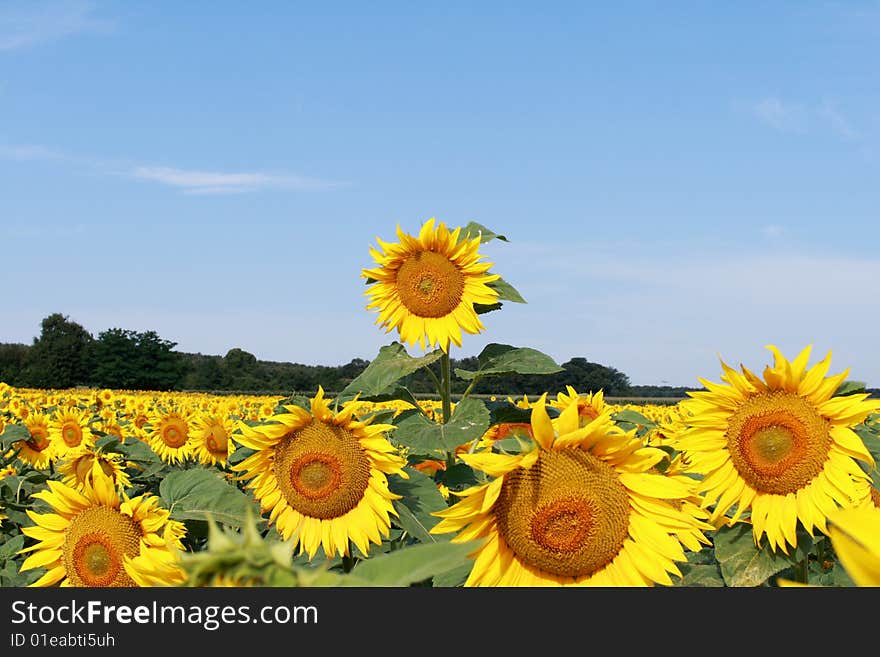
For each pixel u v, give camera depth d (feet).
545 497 10.26
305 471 16.70
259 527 18.74
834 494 13.96
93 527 14.16
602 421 10.41
